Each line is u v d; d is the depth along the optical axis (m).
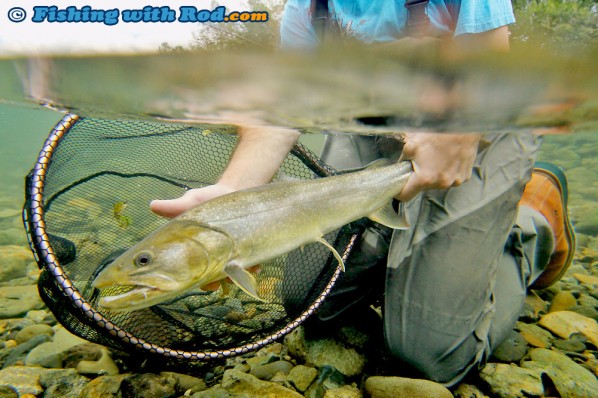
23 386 0.60
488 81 0.44
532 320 0.83
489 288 0.67
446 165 0.62
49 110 0.73
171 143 0.80
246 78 0.48
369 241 0.76
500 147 0.70
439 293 0.66
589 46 0.40
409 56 0.42
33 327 0.78
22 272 1.18
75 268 0.63
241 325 0.65
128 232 0.75
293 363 0.69
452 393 0.63
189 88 0.52
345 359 0.68
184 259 0.47
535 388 0.61
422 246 0.69
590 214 1.62
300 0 0.68
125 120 0.70
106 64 0.50
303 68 0.45
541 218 0.84
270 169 0.67
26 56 0.51
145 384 0.59
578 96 0.46
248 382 0.60
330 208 0.60
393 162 0.67
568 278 1.06
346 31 0.63
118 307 0.45
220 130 0.74
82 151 0.70
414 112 0.53
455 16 0.56
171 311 0.64
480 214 0.68
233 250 0.51
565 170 2.89
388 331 0.68
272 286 0.75
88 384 0.60
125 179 0.77
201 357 0.55
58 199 0.65
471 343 0.64
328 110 0.54
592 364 0.70
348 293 0.74
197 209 0.52
